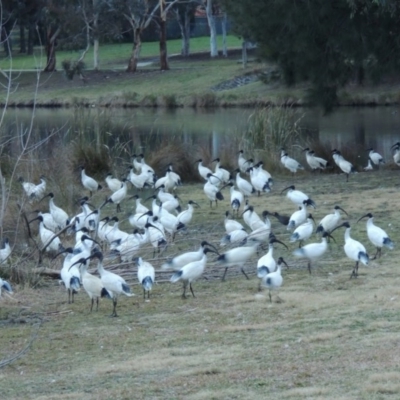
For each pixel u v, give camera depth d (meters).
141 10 66.19
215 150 30.70
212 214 20.92
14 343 11.49
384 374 8.90
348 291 13.05
